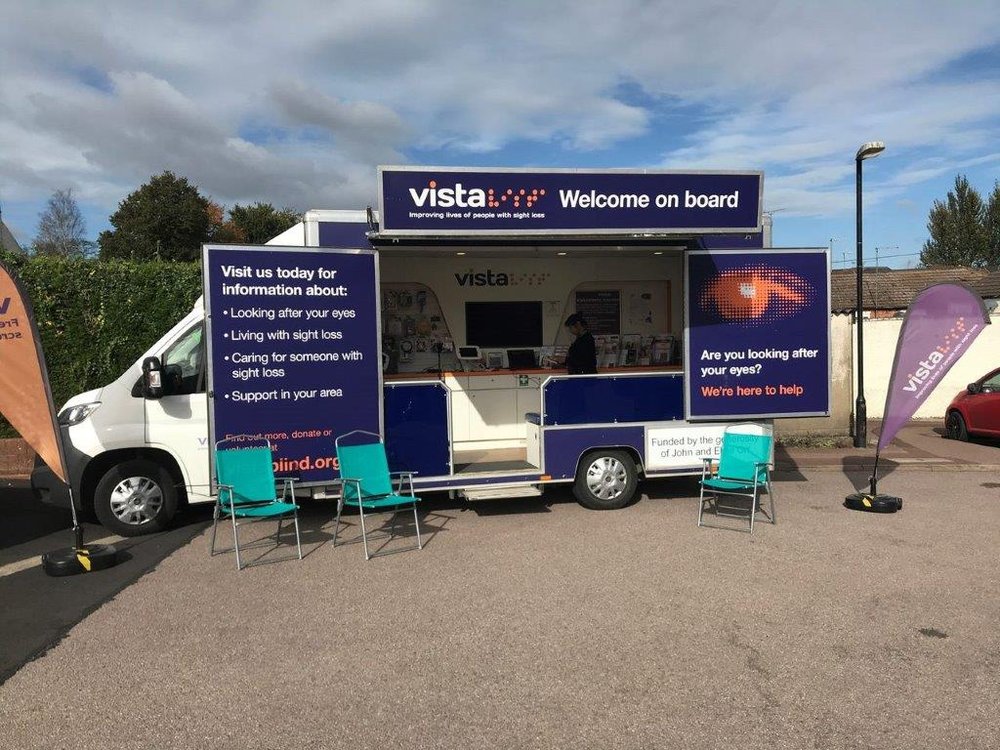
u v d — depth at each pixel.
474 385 8.81
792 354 7.78
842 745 3.22
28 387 5.76
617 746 3.23
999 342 15.08
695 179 6.77
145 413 6.86
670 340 9.38
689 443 7.71
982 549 6.19
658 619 4.66
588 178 6.63
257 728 3.42
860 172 11.65
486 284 9.18
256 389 6.62
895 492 8.59
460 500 8.23
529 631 4.50
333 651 4.25
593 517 7.36
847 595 5.08
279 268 6.64
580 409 7.54
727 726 3.39
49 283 10.11
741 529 6.86
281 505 6.16
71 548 6.09
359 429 6.91
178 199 39.34
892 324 15.04
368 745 3.27
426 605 4.95
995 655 4.12
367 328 6.90
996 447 11.91
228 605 5.01
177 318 10.61
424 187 6.41
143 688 3.83
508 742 3.28
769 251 7.69
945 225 55.31
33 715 3.57
